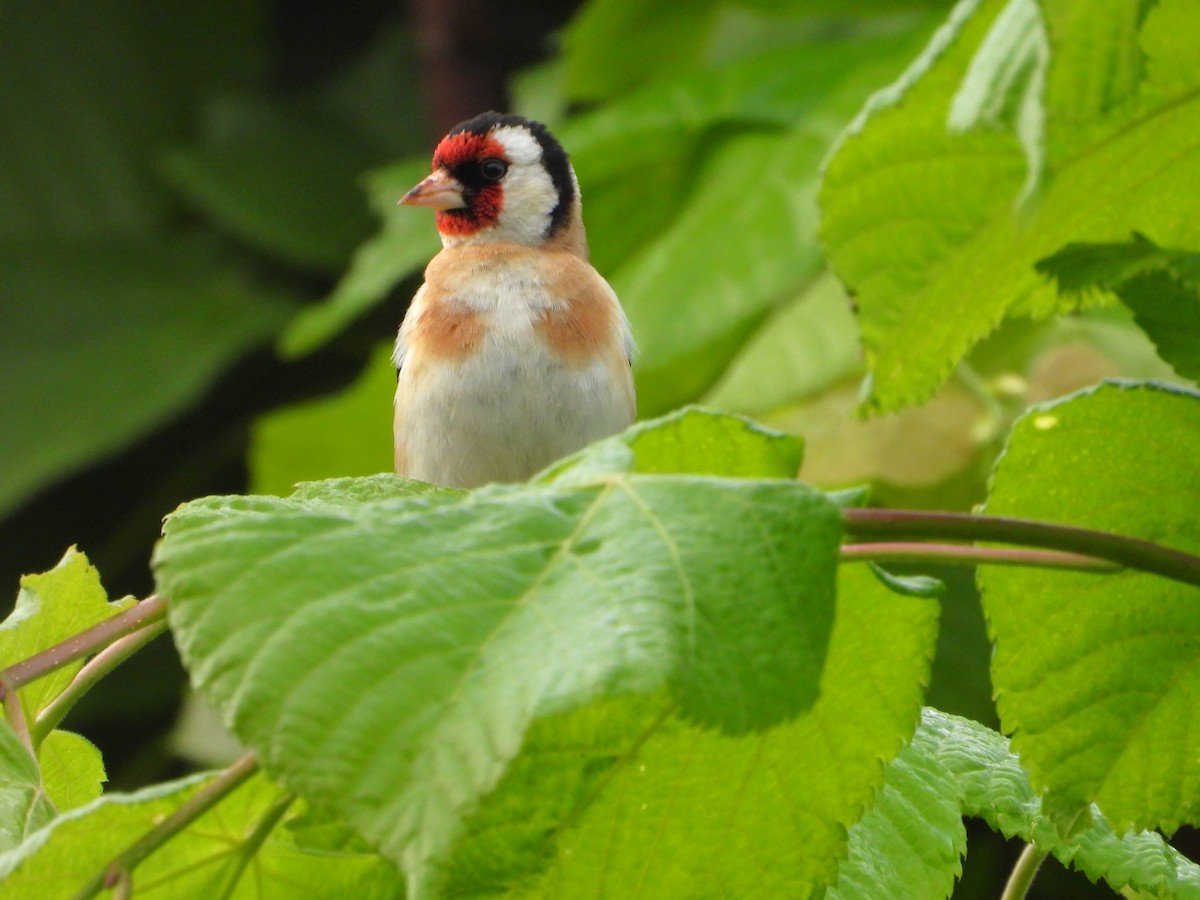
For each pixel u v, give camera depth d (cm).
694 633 148
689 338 271
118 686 285
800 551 156
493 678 147
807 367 271
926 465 271
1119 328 271
